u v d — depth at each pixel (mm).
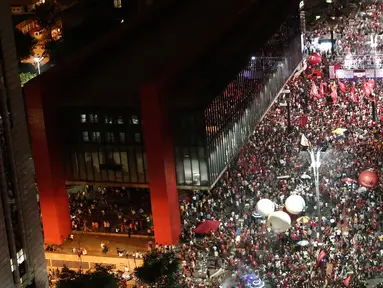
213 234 95875
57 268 93062
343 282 79625
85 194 114438
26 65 174625
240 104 117062
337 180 107375
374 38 158375
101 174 106500
